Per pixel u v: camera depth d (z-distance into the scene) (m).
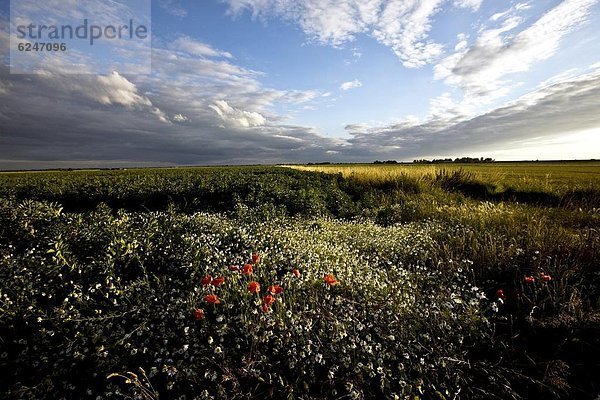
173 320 3.41
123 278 4.46
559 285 4.28
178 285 4.19
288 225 7.82
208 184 15.18
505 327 3.63
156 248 5.27
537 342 3.34
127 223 6.25
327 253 5.31
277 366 2.94
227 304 3.45
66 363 2.91
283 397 2.61
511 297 4.17
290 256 5.00
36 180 22.94
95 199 14.15
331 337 3.13
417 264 5.50
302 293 3.99
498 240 6.06
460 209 9.52
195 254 4.74
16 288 3.80
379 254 5.83
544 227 6.52
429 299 4.06
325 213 10.09
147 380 2.58
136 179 20.39
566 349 3.17
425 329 3.40
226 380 2.61
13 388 2.60
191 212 11.70
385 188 16.81
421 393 2.62
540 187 14.16
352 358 2.99
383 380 2.66
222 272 4.20
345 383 2.69
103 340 2.98
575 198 11.88
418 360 3.02
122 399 2.57
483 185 16.05
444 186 16.84
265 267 4.56
